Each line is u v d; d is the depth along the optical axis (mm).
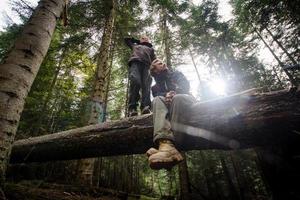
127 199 5812
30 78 2824
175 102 2631
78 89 13469
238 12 13391
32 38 2955
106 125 3416
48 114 13023
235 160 13422
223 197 13773
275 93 2406
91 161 6312
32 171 7227
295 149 2506
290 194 2531
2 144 2404
